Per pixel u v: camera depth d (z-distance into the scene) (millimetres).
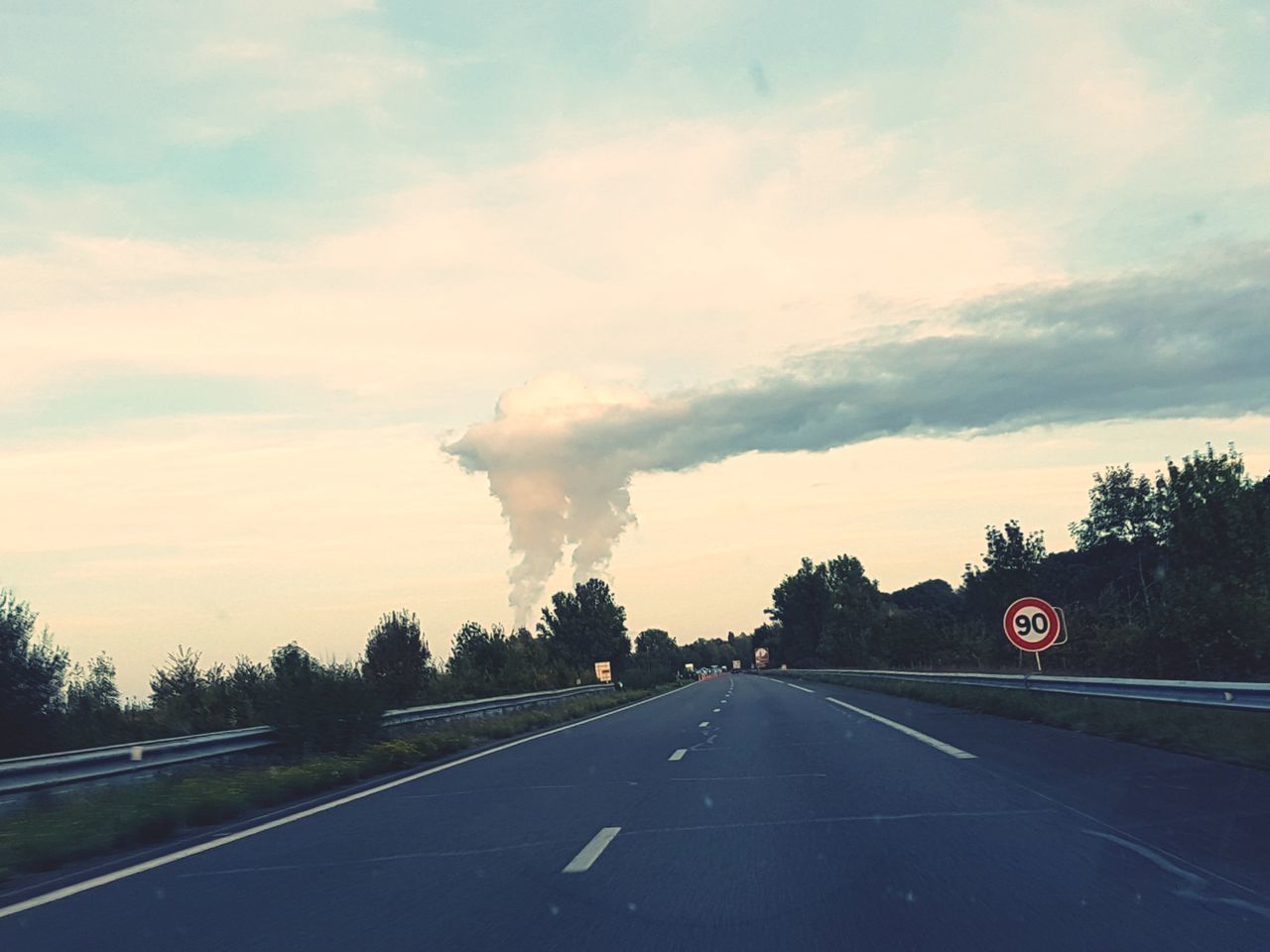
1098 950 5695
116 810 12469
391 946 6367
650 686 86812
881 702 32938
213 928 7066
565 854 9141
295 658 21656
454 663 52812
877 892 7172
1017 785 11875
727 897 7242
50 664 23359
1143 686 17078
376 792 14766
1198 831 8734
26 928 7387
